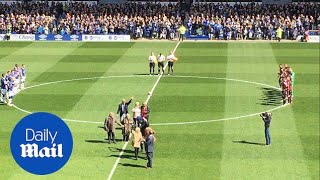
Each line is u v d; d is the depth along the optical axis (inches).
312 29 4202.8
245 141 2412.6
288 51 3799.2
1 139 2418.8
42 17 4259.4
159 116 2672.2
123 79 3203.7
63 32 4173.2
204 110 2741.1
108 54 3742.6
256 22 4146.2
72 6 4483.3
